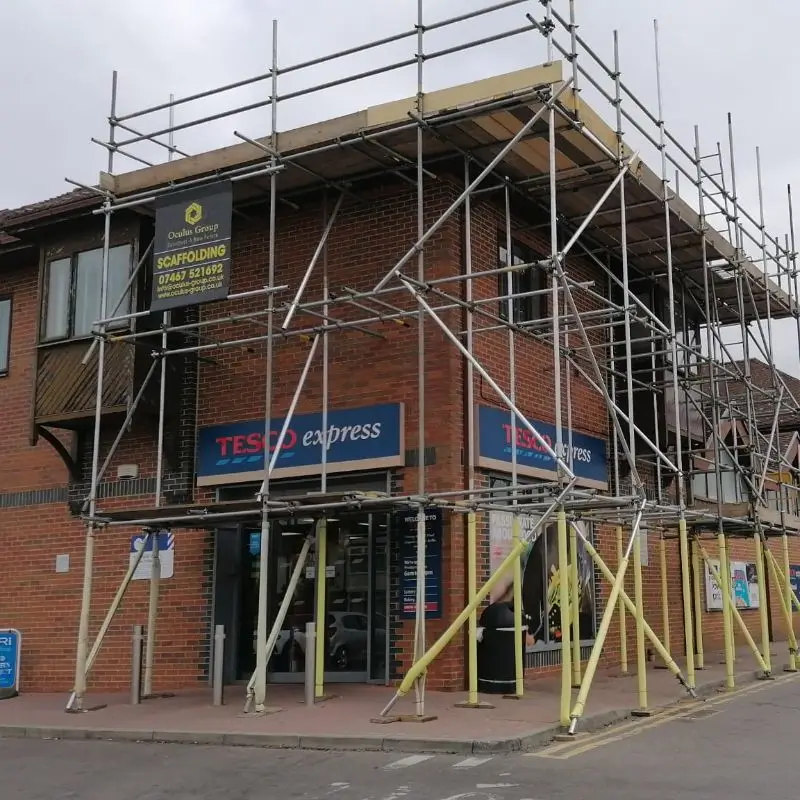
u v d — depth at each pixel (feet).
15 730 35.24
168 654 45.24
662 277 55.36
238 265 47.29
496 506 36.14
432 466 41.04
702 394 53.42
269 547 44.65
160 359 45.68
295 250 46.01
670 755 27.63
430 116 36.99
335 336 44.14
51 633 48.78
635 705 36.01
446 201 42.96
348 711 34.94
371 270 44.04
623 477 52.90
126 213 46.57
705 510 49.88
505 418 43.68
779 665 52.60
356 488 42.80
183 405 46.88
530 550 44.96
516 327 39.75
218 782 25.68
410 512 41.29
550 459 46.65
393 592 41.27
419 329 38.45
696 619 50.26
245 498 45.47
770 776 24.75
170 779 26.37
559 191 44.21
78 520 49.24
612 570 51.49
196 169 43.52
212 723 33.76
